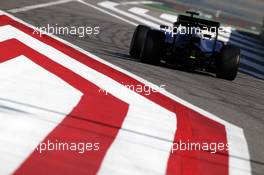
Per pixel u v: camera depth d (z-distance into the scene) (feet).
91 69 103.04
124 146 59.77
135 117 73.67
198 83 112.57
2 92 72.23
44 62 99.76
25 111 65.62
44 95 75.51
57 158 52.13
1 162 48.60
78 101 76.18
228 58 125.70
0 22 138.62
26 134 57.26
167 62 126.11
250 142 74.28
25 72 88.28
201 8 388.78
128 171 52.75
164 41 125.18
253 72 171.63
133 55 133.28
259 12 431.43
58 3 243.40
